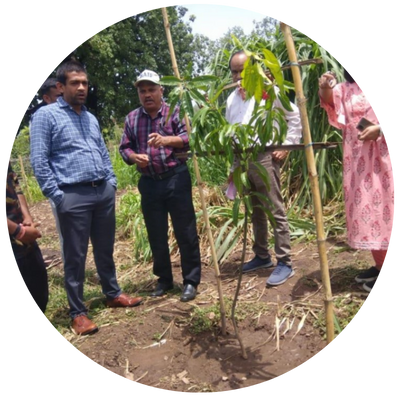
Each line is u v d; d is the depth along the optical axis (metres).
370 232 2.61
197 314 2.89
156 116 3.09
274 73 1.84
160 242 3.26
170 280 3.40
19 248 2.78
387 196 2.56
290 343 2.49
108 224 3.00
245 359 2.40
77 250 2.79
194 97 2.07
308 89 4.25
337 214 4.04
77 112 2.80
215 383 2.24
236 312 2.84
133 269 3.99
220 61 4.77
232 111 3.19
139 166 3.08
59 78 2.69
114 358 2.54
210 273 3.66
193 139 2.12
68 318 3.09
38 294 2.96
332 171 4.29
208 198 4.56
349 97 2.66
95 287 3.71
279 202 3.13
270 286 3.14
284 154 3.10
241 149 2.17
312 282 3.10
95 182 2.83
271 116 1.99
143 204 3.22
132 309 3.13
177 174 3.10
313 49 4.12
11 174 2.69
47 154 2.66
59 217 2.74
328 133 4.23
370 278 2.94
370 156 2.58
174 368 2.42
